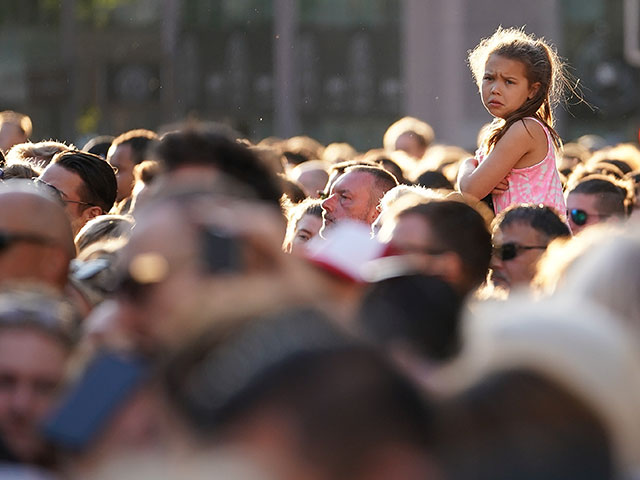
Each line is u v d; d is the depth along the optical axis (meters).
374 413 3.89
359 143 78.50
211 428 3.94
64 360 6.96
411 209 8.72
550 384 4.89
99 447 4.96
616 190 16.05
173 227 4.72
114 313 5.54
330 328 4.05
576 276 6.55
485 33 74.44
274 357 3.94
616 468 4.80
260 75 79.25
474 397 4.89
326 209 15.65
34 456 6.73
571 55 75.00
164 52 84.94
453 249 8.59
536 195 15.15
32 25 83.81
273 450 3.87
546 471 4.73
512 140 15.05
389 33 77.38
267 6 79.00
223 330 4.12
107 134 84.75
